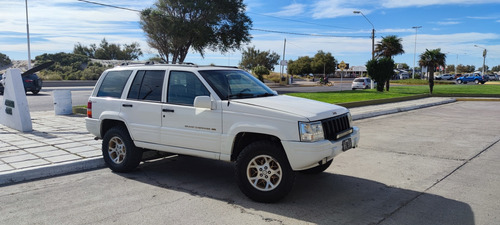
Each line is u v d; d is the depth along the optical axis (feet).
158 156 23.63
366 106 56.08
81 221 13.66
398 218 13.89
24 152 23.02
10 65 181.57
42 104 56.70
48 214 14.33
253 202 15.71
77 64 161.99
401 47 112.16
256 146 15.35
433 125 38.01
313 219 13.87
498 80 207.72
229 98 16.79
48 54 173.06
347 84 185.68
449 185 17.76
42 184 18.13
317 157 14.56
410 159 23.08
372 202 15.61
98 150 23.59
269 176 15.42
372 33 110.01
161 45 112.98
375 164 21.91
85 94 78.48
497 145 27.22
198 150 17.04
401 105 57.82
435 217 13.96
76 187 17.69
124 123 19.95
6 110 32.78
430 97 78.84
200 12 108.78
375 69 89.86
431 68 83.92
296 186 17.83
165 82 18.48
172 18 107.76
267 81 181.78
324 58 299.58
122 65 21.22
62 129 31.89
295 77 267.80
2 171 18.62
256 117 15.40
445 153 24.71
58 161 20.77
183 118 17.34
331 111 16.28
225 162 22.56
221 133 16.25
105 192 16.96
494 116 45.98
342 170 20.63
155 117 18.31
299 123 14.60
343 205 15.29
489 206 15.02
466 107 59.16
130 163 19.63
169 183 18.35
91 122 21.01
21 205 15.30
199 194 16.71
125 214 14.34
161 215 14.25
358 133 17.75
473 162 22.18
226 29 116.67
